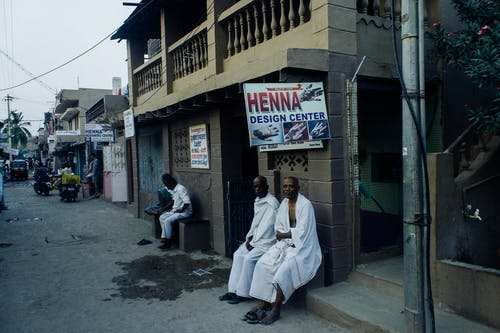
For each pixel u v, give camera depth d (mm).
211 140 7051
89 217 11508
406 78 3102
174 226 7512
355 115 4625
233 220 6379
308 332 3885
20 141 56594
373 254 4926
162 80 8672
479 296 3451
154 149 10000
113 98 12328
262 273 4301
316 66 4328
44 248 7746
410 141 3082
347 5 4570
